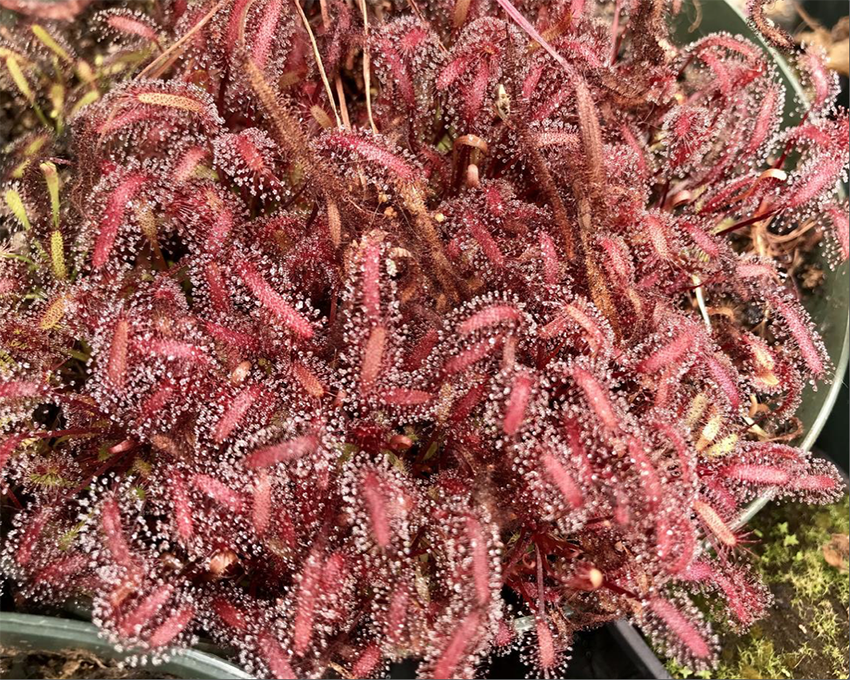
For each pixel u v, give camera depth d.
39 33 0.23
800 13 0.31
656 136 0.24
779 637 0.23
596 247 0.19
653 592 0.18
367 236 0.18
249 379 0.18
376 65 0.21
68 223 0.21
